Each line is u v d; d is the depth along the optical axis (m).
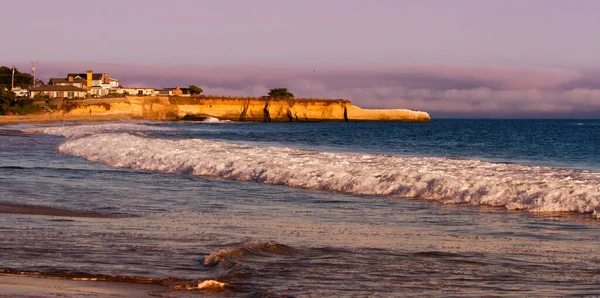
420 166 36.91
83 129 106.94
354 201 27.78
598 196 24.98
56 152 57.16
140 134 80.81
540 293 13.35
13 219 21.70
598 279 14.55
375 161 40.34
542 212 24.55
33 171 39.91
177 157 43.97
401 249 17.69
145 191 30.83
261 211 24.81
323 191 31.27
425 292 13.35
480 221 22.69
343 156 44.28
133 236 18.95
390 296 12.98
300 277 14.35
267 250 16.88
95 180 35.47
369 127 183.75
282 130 145.00
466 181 29.34
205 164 40.69
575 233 20.42
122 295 12.49
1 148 61.91
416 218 23.28
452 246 18.23
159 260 15.80
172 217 23.02
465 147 81.12
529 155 65.62
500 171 34.09
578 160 57.62
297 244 18.17
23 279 13.62
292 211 24.89
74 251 16.61
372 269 15.27
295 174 34.97
